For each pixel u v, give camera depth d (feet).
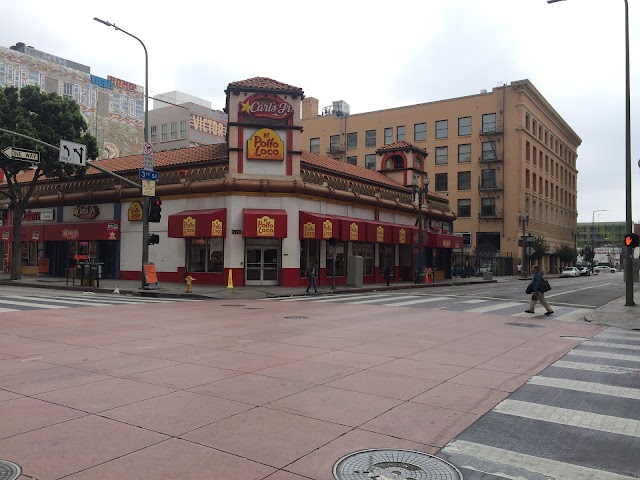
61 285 92.94
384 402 21.42
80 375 25.64
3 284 100.83
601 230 498.69
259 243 94.99
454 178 212.23
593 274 288.30
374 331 41.88
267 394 22.36
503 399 22.18
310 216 94.73
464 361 30.09
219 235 91.35
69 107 103.96
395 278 126.93
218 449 16.02
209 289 85.81
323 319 49.78
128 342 35.45
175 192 98.43
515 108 200.34
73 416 19.13
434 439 17.28
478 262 188.75
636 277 158.40
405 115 225.97
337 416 19.45
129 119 237.25
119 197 106.11
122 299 71.92
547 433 18.04
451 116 214.28
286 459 15.31
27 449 15.87
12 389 22.94
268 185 93.61
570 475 14.67
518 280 162.09
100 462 14.92
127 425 18.16
